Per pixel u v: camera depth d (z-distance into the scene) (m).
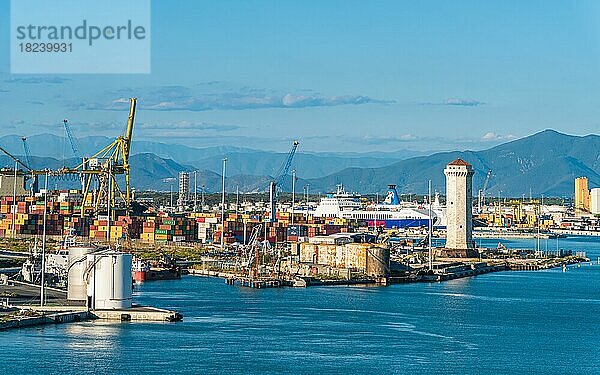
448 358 188.88
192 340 198.50
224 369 173.75
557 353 196.88
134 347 188.12
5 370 167.25
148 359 178.88
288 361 181.50
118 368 171.25
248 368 174.88
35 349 182.88
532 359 190.00
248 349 191.50
